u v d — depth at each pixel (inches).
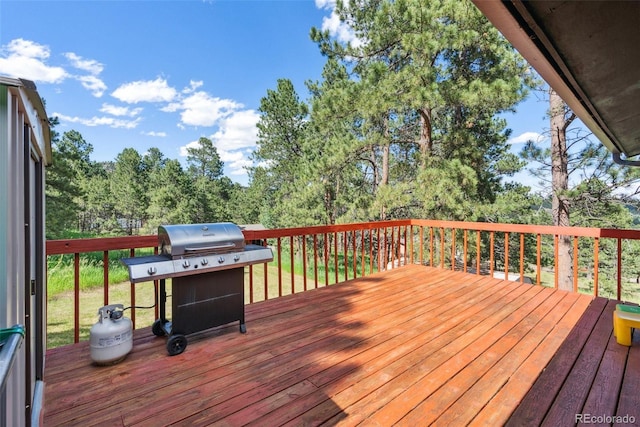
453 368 87.4
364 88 296.2
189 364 89.2
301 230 161.5
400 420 66.8
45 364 88.7
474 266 435.2
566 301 145.0
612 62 54.3
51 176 448.5
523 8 40.3
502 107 281.9
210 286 102.3
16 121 47.5
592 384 78.2
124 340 90.3
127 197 901.2
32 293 72.0
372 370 86.3
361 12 334.3
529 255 445.1
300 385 79.2
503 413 69.1
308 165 484.4
